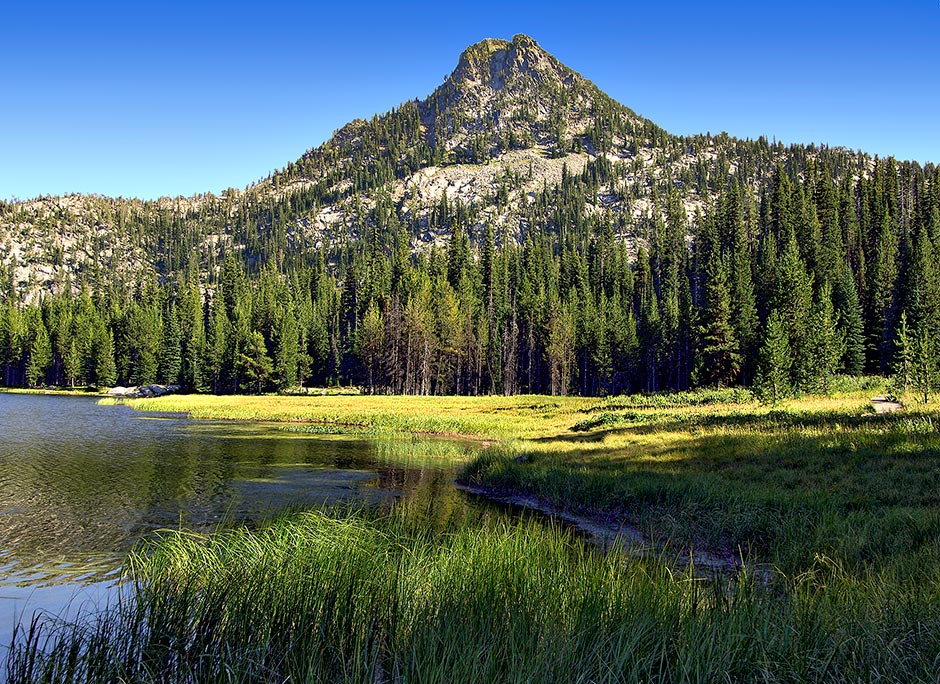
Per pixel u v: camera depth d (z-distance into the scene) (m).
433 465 27.78
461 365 105.88
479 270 137.88
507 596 6.60
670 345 96.50
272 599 6.42
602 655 5.06
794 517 12.84
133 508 17.17
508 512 17.38
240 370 104.19
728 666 4.84
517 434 41.19
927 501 13.22
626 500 16.89
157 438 36.31
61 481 21.48
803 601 6.29
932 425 19.97
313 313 126.56
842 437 20.41
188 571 7.74
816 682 4.73
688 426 30.30
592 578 6.83
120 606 6.93
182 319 127.06
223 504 17.80
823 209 127.94
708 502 15.16
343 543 8.72
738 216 137.00
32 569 11.51
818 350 59.25
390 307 106.81
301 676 5.09
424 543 9.92
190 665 5.53
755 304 89.44
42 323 128.00
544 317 106.25
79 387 120.44
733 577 7.90
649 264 148.62
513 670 4.69
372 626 5.84
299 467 26.02
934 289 73.25
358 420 50.75
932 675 4.74
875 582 7.55
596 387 106.56
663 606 6.09
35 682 5.40
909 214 130.75
